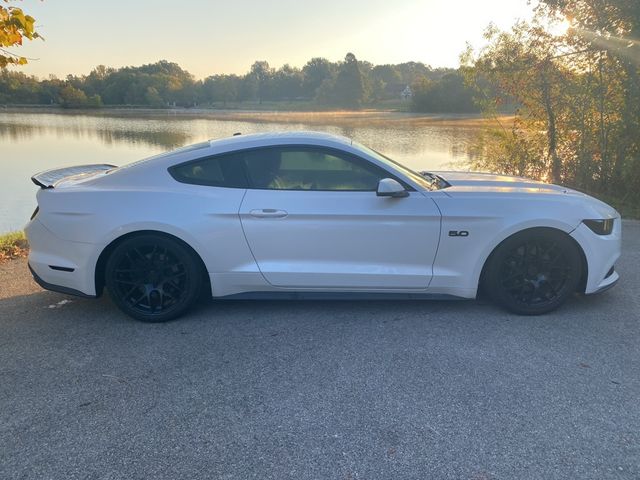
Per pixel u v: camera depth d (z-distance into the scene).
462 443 2.44
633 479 2.19
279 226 3.66
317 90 110.00
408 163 13.98
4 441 2.50
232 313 4.00
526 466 2.28
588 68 8.98
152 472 2.28
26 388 2.97
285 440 2.48
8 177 18.03
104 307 4.17
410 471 2.26
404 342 3.46
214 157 3.81
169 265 3.79
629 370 3.08
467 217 3.65
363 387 2.93
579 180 9.09
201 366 3.19
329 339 3.53
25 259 5.66
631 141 8.46
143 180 3.79
